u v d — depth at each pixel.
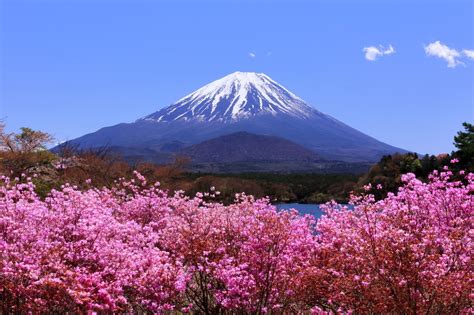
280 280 9.46
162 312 9.53
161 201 15.05
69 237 9.78
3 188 12.33
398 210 9.36
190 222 11.50
